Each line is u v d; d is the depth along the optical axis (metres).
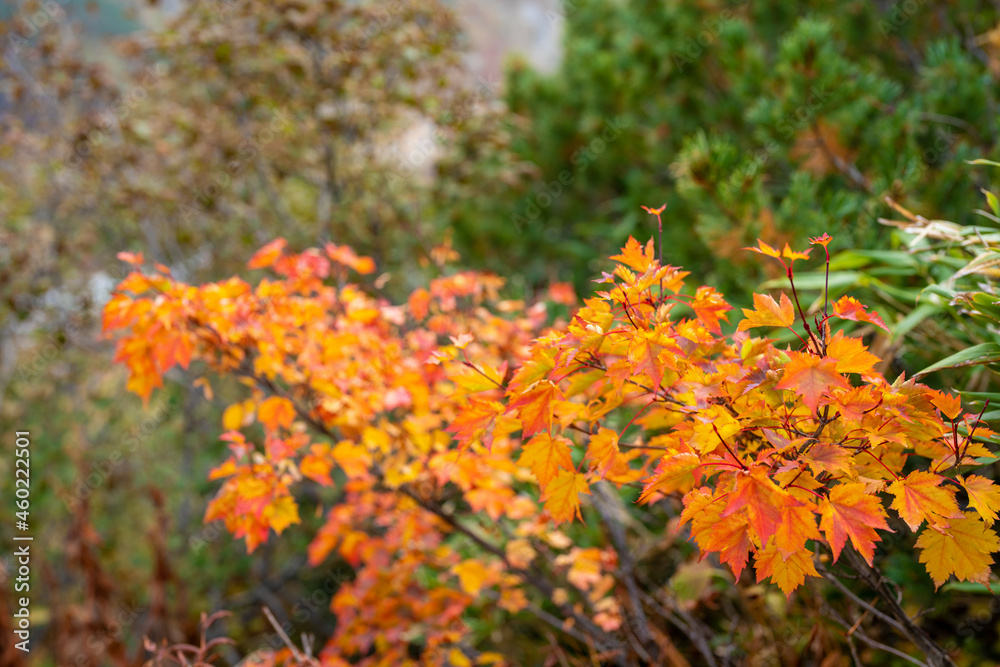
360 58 4.48
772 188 3.39
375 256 5.16
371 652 3.22
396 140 5.49
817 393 1.06
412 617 2.57
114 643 3.59
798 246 2.27
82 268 5.44
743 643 2.25
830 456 1.08
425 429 2.20
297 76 4.63
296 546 5.59
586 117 5.14
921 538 1.12
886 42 3.94
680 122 4.52
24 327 5.24
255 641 5.26
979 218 2.49
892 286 2.18
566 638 2.93
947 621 2.37
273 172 5.17
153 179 5.25
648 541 2.73
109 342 4.88
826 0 4.04
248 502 1.90
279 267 2.18
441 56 4.81
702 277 3.34
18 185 5.50
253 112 5.12
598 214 5.57
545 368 1.26
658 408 1.46
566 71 6.17
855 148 2.83
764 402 1.20
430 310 2.71
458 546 3.16
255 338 2.10
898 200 2.34
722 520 1.08
